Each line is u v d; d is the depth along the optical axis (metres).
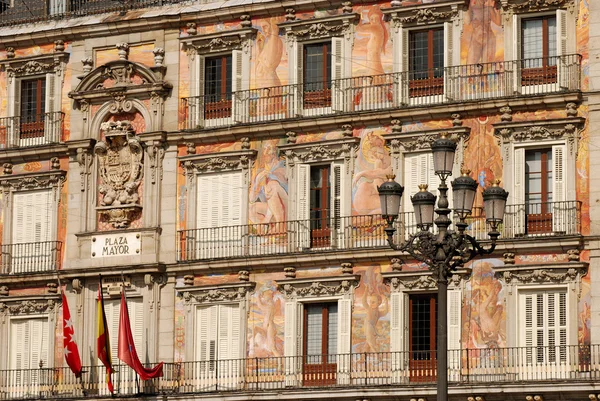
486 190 71.44
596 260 94.75
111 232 108.81
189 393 103.88
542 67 97.62
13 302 111.25
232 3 107.69
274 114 105.00
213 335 104.88
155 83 108.38
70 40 112.75
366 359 99.69
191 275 106.00
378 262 100.31
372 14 103.00
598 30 96.31
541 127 96.75
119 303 108.56
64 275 109.50
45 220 111.62
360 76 102.44
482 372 96.38
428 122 100.25
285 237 103.31
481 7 99.69
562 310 95.44
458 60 99.94
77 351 106.56
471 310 97.44
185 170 107.31
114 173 109.56
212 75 108.25
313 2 104.50
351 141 101.81
